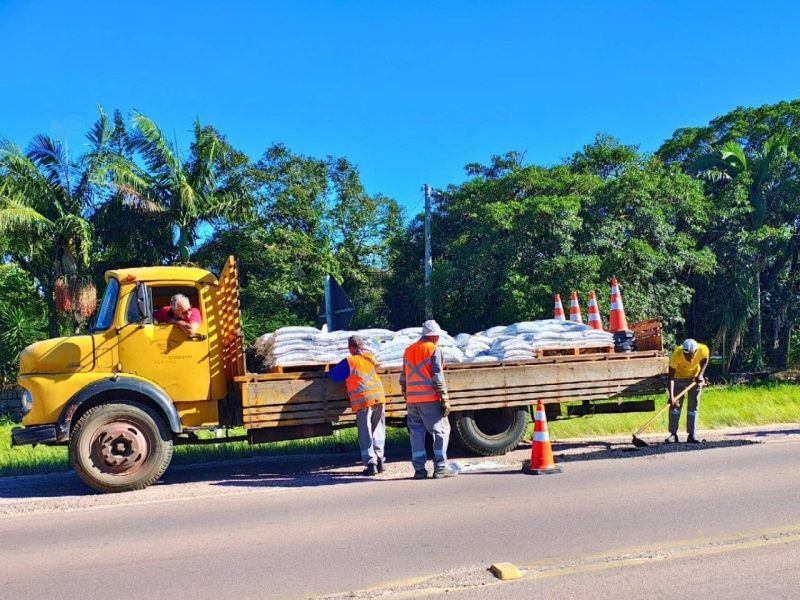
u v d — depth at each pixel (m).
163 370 8.45
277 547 5.56
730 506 6.47
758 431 11.50
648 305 20.56
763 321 26.72
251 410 8.55
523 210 20.67
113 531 6.24
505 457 9.77
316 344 9.01
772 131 26.02
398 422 9.93
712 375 23.41
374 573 4.89
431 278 23.17
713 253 22.94
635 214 21.55
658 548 5.29
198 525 6.35
